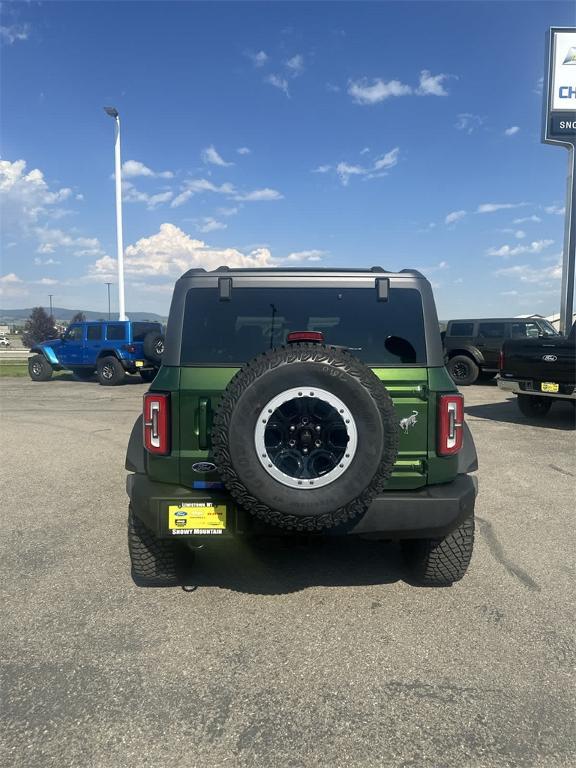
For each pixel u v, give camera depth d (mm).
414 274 3436
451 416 3162
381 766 2145
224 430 2801
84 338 17953
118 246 23688
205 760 2174
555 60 17359
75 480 6246
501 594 3545
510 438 8555
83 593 3559
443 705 2492
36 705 2486
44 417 10836
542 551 4230
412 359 3291
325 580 3758
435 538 3350
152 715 2426
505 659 2842
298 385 2775
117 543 4395
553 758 2186
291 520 2824
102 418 10703
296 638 3041
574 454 7477
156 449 3135
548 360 9266
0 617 3252
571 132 17578
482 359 16172
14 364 27859
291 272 3441
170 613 3307
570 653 2895
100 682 2650
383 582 3725
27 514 5086
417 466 3191
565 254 18094
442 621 3213
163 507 3064
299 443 2865
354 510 2850
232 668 2766
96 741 2270
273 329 3379
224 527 3061
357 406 2779
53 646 2953
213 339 3332
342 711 2455
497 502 5422
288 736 2303
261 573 3865
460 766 2146
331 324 3379
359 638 3039
